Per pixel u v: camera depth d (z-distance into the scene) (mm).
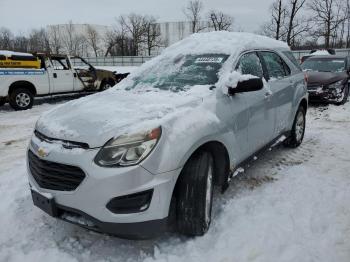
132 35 59281
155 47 59875
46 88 11477
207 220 3164
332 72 10273
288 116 5082
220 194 4008
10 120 9281
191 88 3566
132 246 3098
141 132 2697
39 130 3135
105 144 2660
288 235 3168
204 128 3041
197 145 2941
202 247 3018
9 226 3480
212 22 49094
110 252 3027
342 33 34781
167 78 3924
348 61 11062
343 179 4422
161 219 2738
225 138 3340
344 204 3730
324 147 5844
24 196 4117
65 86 12062
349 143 6059
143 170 2631
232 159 3531
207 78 3701
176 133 2824
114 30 64250
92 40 67312
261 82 3537
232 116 3480
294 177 4492
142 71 4332
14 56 10578
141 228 2697
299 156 5363
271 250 2969
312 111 9156
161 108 3049
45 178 2883
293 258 2855
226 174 3551
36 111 10695
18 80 10727
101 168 2613
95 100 3578
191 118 3018
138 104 3248
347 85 10297
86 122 2920
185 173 2953
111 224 2641
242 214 3545
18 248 3115
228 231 3236
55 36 68500
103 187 2596
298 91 5340
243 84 3473
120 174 2590
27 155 3242
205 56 4043
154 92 3680
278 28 30766
